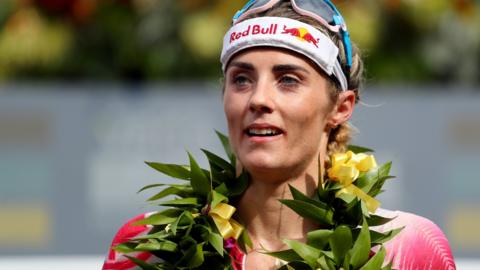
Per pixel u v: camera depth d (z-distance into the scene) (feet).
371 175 13.65
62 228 30.78
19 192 30.78
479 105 31.35
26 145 30.94
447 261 13.60
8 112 31.01
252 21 12.64
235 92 12.71
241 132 12.64
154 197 13.73
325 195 13.07
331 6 13.24
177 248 13.06
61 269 29.53
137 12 43.83
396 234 12.96
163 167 13.76
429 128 31.30
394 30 43.78
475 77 45.03
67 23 42.93
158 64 43.45
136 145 31.30
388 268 12.59
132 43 43.68
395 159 31.32
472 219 31.14
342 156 13.37
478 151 31.17
